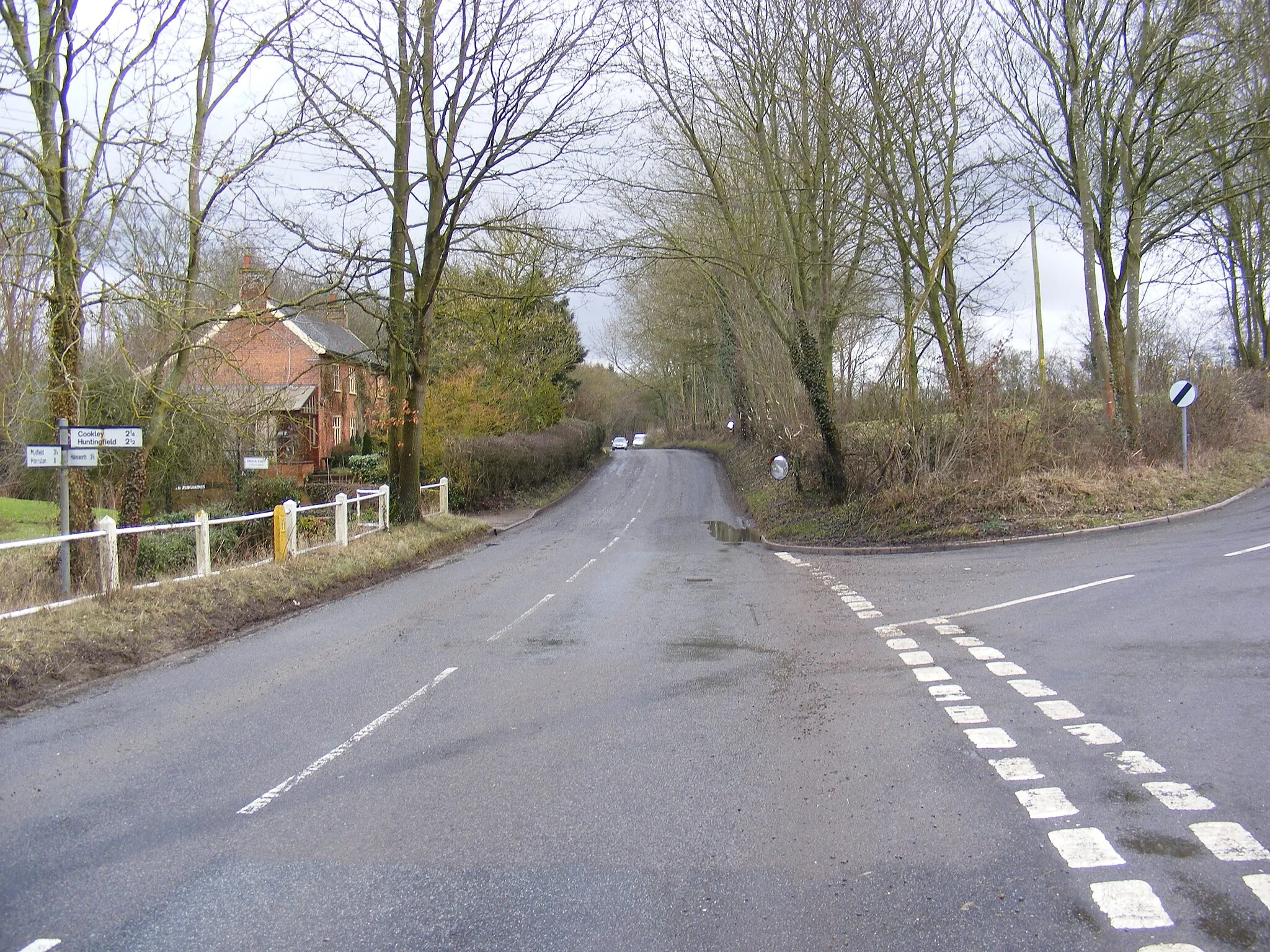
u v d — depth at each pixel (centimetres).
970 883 425
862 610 1178
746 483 3903
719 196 2252
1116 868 433
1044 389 2195
